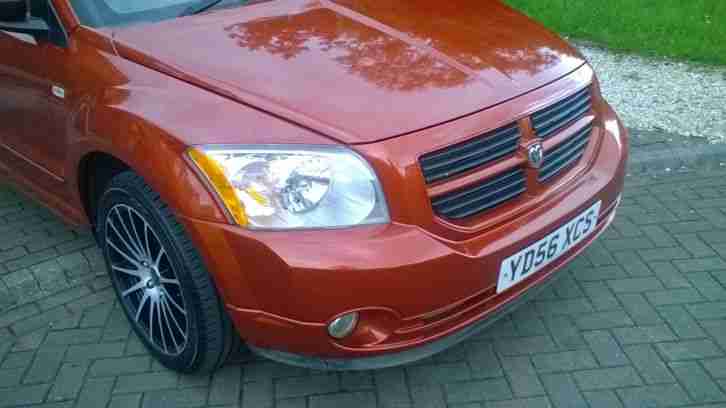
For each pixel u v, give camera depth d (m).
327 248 2.26
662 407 2.77
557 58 2.99
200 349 2.70
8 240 3.91
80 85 2.90
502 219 2.54
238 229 2.31
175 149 2.41
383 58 2.72
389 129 2.36
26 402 2.85
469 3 3.38
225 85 2.56
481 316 2.56
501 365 3.01
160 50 2.81
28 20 3.16
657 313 3.30
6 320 3.33
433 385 2.91
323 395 2.86
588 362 3.01
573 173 2.88
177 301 2.75
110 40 2.93
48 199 3.54
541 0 7.66
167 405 2.82
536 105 2.67
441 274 2.34
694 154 4.69
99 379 2.96
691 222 4.03
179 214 2.40
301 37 2.87
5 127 3.64
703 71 6.15
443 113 2.45
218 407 2.81
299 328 2.35
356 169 2.31
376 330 2.38
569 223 2.74
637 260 3.69
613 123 3.29
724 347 3.07
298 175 2.30
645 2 7.64
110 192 2.78
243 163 2.32
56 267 3.61
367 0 3.29
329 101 2.46
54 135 3.20
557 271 2.82
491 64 2.76
